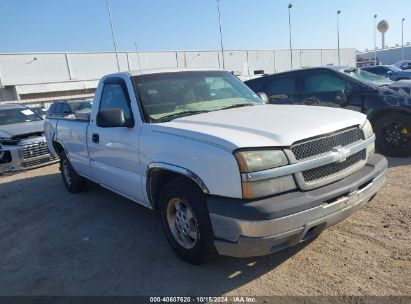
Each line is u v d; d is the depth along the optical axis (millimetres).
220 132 3195
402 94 6785
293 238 3004
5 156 9203
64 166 6727
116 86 4520
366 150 3697
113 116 3943
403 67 33688
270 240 2844
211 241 3295
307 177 3088
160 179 3863
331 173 3244
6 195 7168
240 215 2859
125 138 4160
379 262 3363
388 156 7027
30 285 3619
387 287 3000
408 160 6637
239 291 3156
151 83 4348
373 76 8125
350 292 2984
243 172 2873
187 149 3279
